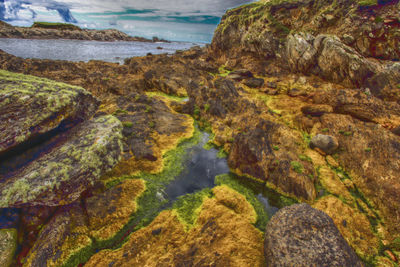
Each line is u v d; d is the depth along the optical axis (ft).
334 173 39.75
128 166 38.86
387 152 38.22
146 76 91.86
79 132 31.37
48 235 24.11
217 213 30.40
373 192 34.12
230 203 32.83
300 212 24.12
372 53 78.07
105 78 84.94
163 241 25.89
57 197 24.07
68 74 92.27
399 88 61.16
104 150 29.22
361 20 79.92
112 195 31.55
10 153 25.67
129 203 31.30
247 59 133.90
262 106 68.18
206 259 23.31
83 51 226.99
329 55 81.20
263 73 114.83
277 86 91.66
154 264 22.76
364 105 53.11
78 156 26.73
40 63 97.76
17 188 21.85
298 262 19.81
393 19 73.56
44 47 233.96
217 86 73.61
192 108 67.15
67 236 24.90
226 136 50.93
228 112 63.26
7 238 22.68
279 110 67.72
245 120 56.85
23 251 23.66
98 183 31.89
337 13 87.86
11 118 23.86
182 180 38.52
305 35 94.53
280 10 114.01
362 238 27.37
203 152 47.85
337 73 80.18
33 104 25.90
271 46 115.75
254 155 39.32
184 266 22.49
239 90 85.81
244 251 24.63
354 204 33.04
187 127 57.57
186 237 26.48
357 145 42.68
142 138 46.85
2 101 23.56
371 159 38.68
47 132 28.55
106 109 56.54
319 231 21.80
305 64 93.30
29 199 21.98
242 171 40.16
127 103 61.16
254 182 38.60
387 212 30.68
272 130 50.72
